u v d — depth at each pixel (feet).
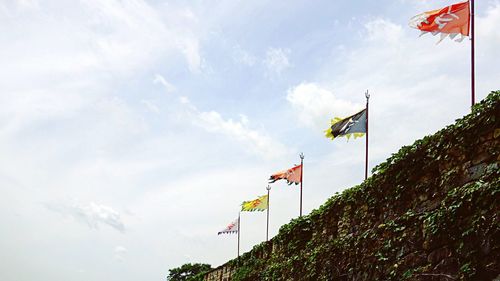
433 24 55.01
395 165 51.60
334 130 70.54
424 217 45.06
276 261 81.46
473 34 48.55
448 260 40.60
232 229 124.06
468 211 39.65
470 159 42.01
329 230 65.57
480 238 37.70
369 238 52.90
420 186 47.62
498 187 37.19
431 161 46.44
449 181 43.70
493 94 40.70
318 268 62.49
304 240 73.26
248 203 107.86
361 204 58.18
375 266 50.65
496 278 35.83
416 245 45.29
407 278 44.80
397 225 48.52
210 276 121.90
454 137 44.11
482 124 41.14
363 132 66.80
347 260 56.49
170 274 242.99
